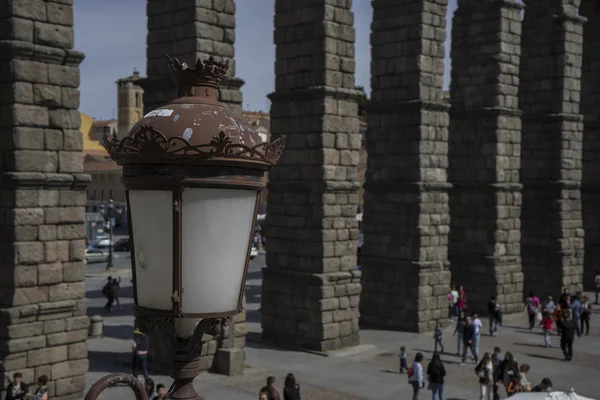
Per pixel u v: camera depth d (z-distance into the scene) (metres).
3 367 21.42
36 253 22.05
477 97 42.09
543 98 47.62
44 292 22.33
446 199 38.84
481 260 42.22
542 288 48.12
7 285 21.81
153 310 3.72
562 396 15.77
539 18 47.53
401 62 37.84
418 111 37.28
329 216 32.25
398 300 38.31
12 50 21.22
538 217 48.12
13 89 21.38
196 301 3.68
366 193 39.75
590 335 39.06
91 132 129.88
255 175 3.84
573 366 31.23
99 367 28.19
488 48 41.47
